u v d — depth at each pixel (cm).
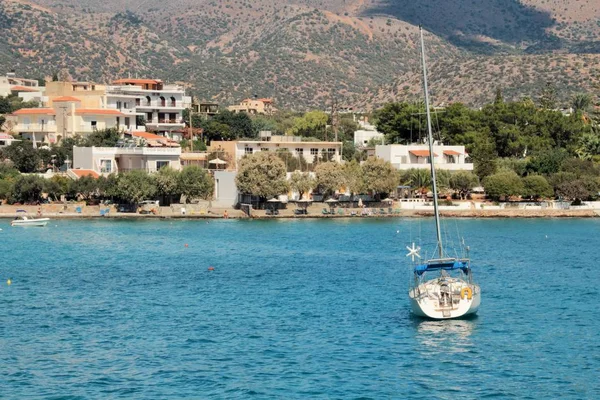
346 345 11306
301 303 14012
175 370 10256
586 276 17025
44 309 13550
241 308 13638
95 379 9931
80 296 14638
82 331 12094
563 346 11350
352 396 9412
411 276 16812
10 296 14612
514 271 17662
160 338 11694
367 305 13812
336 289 15312
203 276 16812
